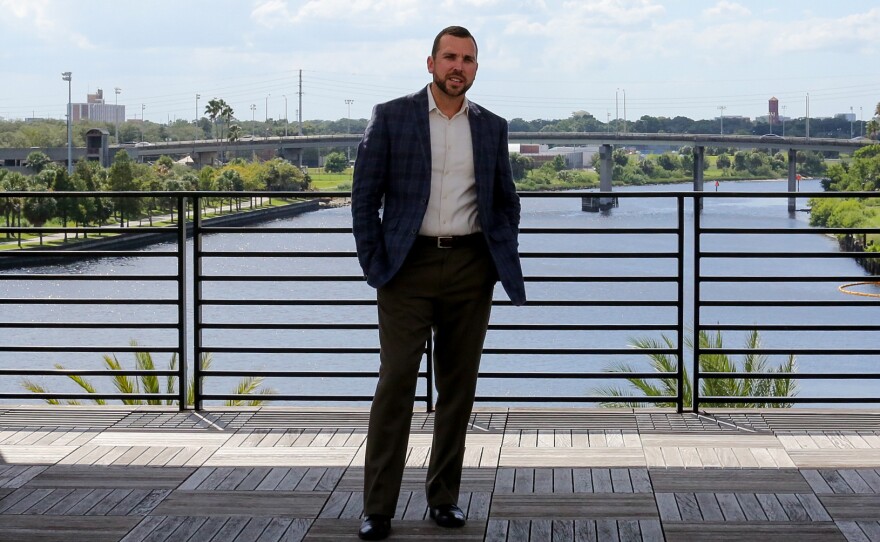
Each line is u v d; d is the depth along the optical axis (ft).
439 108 10.20
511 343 73.61
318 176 291.79
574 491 11.29
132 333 88.28
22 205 110.83
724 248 116.26
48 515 10.55
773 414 14.60
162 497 11.12
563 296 93.04
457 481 10.46
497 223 10.44
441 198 10.12
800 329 14.42
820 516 10.40
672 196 14.16
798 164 280.31
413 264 10.14
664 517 10.43
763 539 9.78
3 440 13.35
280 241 122.42
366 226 10.12
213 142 302.45
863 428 13.79
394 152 10.11
